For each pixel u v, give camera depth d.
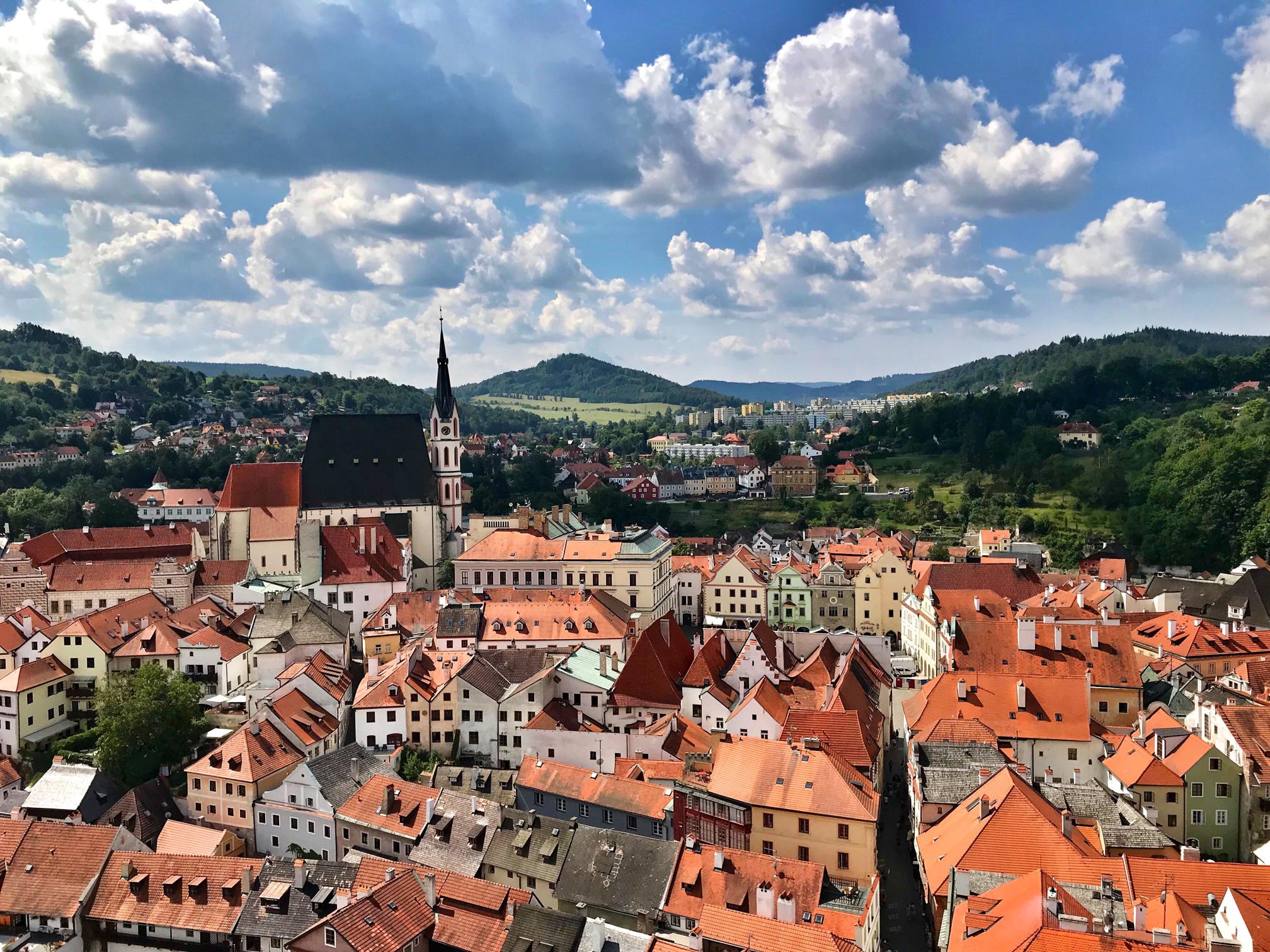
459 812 108.56
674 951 75.56
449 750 141.00
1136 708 138.38
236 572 198.50
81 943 99.31
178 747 138.12
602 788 112.31
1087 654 142.12
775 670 149.75
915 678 170.62
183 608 183.75
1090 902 78.81
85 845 105.44
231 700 153.38
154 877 101.12
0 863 104.00
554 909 95.44
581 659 156.00
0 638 157.12
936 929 87.69
